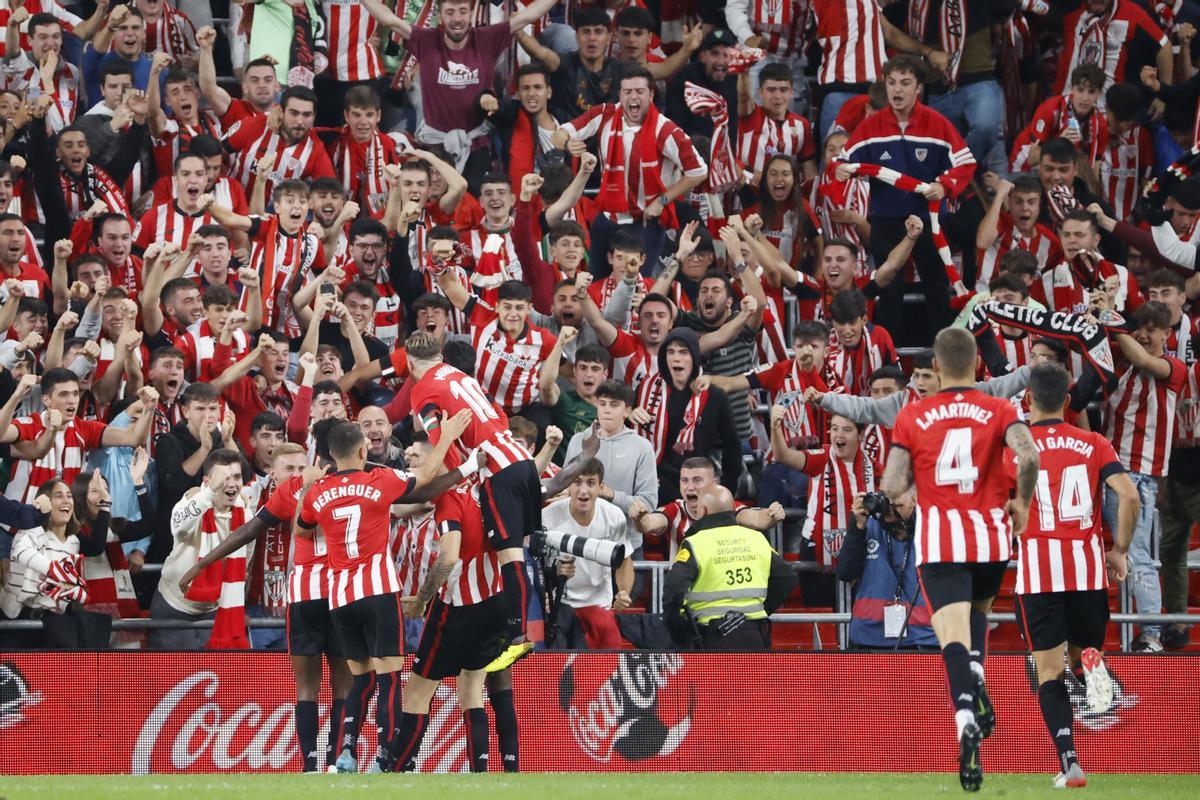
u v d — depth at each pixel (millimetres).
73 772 30109
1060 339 34062
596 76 46844
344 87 48062
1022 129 51500
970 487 22375
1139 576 36469
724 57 48469
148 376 38031
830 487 36531
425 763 30969
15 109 43469
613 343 39156
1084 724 31250
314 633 27781
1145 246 42688
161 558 35219
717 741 31125
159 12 47938
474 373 36312
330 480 27266
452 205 43094
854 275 41750
